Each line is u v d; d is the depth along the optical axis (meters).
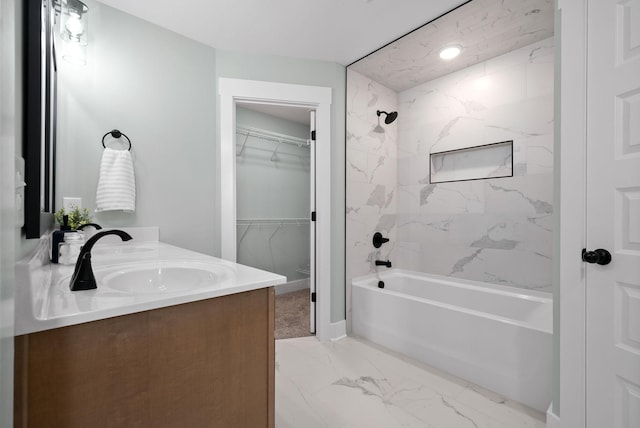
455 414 1.51
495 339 1.70
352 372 1.92
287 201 3.98
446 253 2.66
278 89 2.33
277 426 1.42
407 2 1.77
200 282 1.11
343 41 2.18
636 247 1.04
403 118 2.99
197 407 0.81
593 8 1.15
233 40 2.14
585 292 1.17
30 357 0.58
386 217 2.92
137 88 1.88
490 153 2.44
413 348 2.11
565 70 1.23
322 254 2.43
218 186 2.22
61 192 1.60
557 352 1.29
